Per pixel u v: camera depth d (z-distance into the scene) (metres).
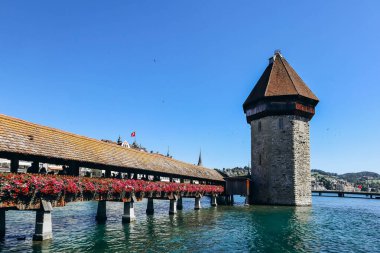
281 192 38.72
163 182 24.92
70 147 17.64
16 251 12.88
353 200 65.88
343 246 16.39
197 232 18.95
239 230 20.17
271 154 39.66
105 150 21.19
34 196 13.55
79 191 15.75
